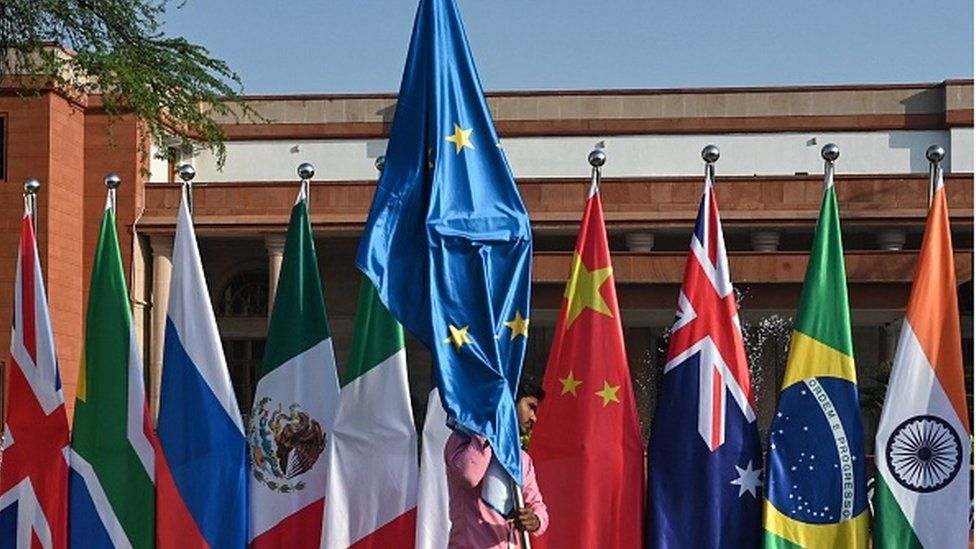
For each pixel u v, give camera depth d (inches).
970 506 294.7
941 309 297.1
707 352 303.0
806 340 300.0
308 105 1437.0
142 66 748.6
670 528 299.9
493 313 271.9
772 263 1095.6
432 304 267.9
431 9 282.4
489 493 249.1
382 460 310.2
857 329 1274.6
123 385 327.6
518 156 1406.3
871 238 1223.5
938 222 298.8
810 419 297.4
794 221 1155.3
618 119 1395.2
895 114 1370.6
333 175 1430.9
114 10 730.2
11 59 1013.8
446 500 305.3
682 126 1387.8
